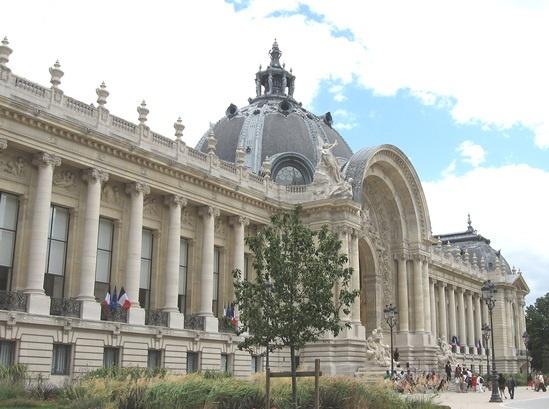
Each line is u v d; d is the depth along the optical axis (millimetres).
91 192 40844
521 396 56688
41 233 37250
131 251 43219
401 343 67125
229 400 25844
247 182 54844
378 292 66062
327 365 52469
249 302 27156
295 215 28281
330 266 26859
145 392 25438
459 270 92062
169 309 45406
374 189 67562
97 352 39031
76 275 40219
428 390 56188
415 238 70188
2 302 35500
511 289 109062
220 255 52875
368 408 27422
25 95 37469
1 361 34375
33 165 38250
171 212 47000
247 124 66875
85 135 40000
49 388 32406
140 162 44219
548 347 125688
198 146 69250
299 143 65625
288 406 25906
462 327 93000
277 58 76438
